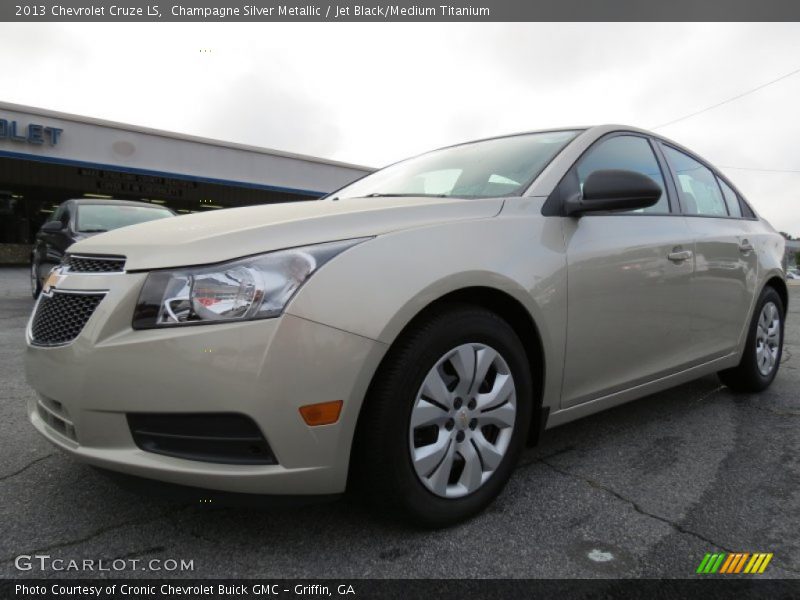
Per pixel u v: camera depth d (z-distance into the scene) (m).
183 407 1.60
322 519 1.97
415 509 1.81
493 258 2.00
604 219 2.49
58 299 1.88
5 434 2.73
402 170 3.12
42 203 24.45
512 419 2.07
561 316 2.20
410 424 1.78
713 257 3.05
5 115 17.72
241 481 1.61
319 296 1.65
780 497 2.19
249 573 1.67
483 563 1.73
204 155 21.34
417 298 1.76
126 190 25.19
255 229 1.75
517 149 2.75
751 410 3.31
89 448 1.72
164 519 1.96
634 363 2.61
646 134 3.09
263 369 1.58
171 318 1.63
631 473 2.41
